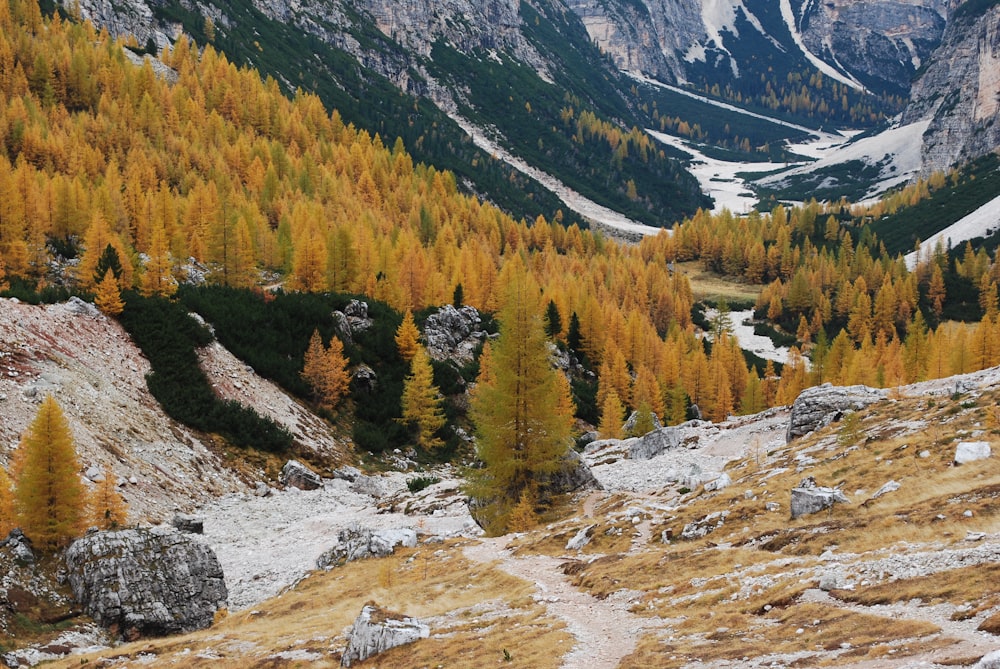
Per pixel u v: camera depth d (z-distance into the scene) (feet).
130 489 184.96
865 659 58.85
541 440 165.99
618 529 134.82
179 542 140.77
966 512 91.56
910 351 382.63
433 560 141.90
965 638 57.52
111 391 216.33
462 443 296.30
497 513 167.12
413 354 317.63
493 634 87.66
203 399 237.25
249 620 127.34
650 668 67.46
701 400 383.65
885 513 101.60
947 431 143.74
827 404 196.13
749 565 96.22
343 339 307.58
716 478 156.25
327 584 142.82
